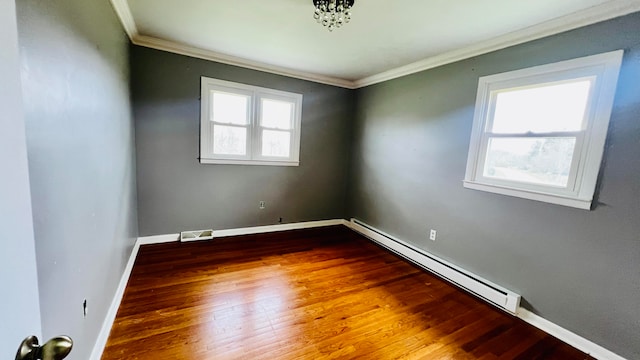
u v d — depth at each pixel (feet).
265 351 5.45
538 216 6.82
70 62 3.71
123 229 7.43
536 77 6.87
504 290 7.44
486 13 6.33
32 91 2.65
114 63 6.50
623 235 5.51
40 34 2.83
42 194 2.84
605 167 5.73
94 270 4.72
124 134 7.77
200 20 7.55
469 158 8.50
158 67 9.76
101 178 5.22
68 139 3.60
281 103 12.46
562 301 6.39
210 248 10.48
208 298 7.16
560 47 6.43
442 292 8.17
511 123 7.62
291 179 13.08
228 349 5.44
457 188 8.91
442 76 9.39
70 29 3.71
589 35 5.93
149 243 10.45
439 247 9.53
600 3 5.54
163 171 10.33
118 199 6.81
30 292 1.56
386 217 12.02
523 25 6.77
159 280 7.94
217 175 11.34
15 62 1.40
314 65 11.16
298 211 13.55
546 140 6.83
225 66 10.85
